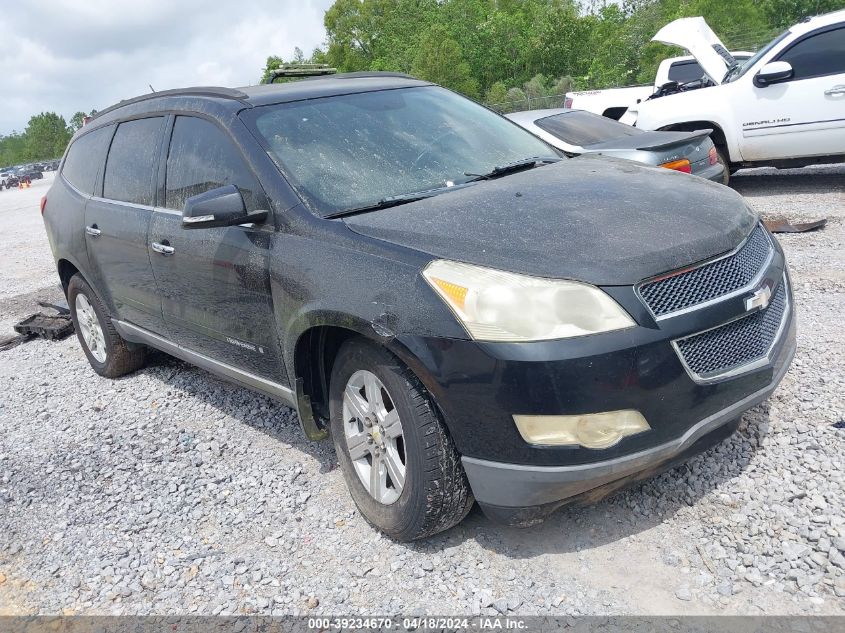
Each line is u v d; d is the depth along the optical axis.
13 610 3.17
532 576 2.89
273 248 3.47
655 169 3.77
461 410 2.74
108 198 5.05
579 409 2.60
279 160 3.66
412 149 3.89
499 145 4.17
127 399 5.37
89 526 3.72
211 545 3.41
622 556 2.92
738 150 9.67
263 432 4.48
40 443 4.82
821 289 5.60
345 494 3.66
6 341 7.47
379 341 2.90
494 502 2.83
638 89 12.57
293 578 3.10
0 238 16.92
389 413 3.09
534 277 2.68
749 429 3.62
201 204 3.39
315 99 4.13
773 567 2.74
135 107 5.02
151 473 4.18
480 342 2.66
